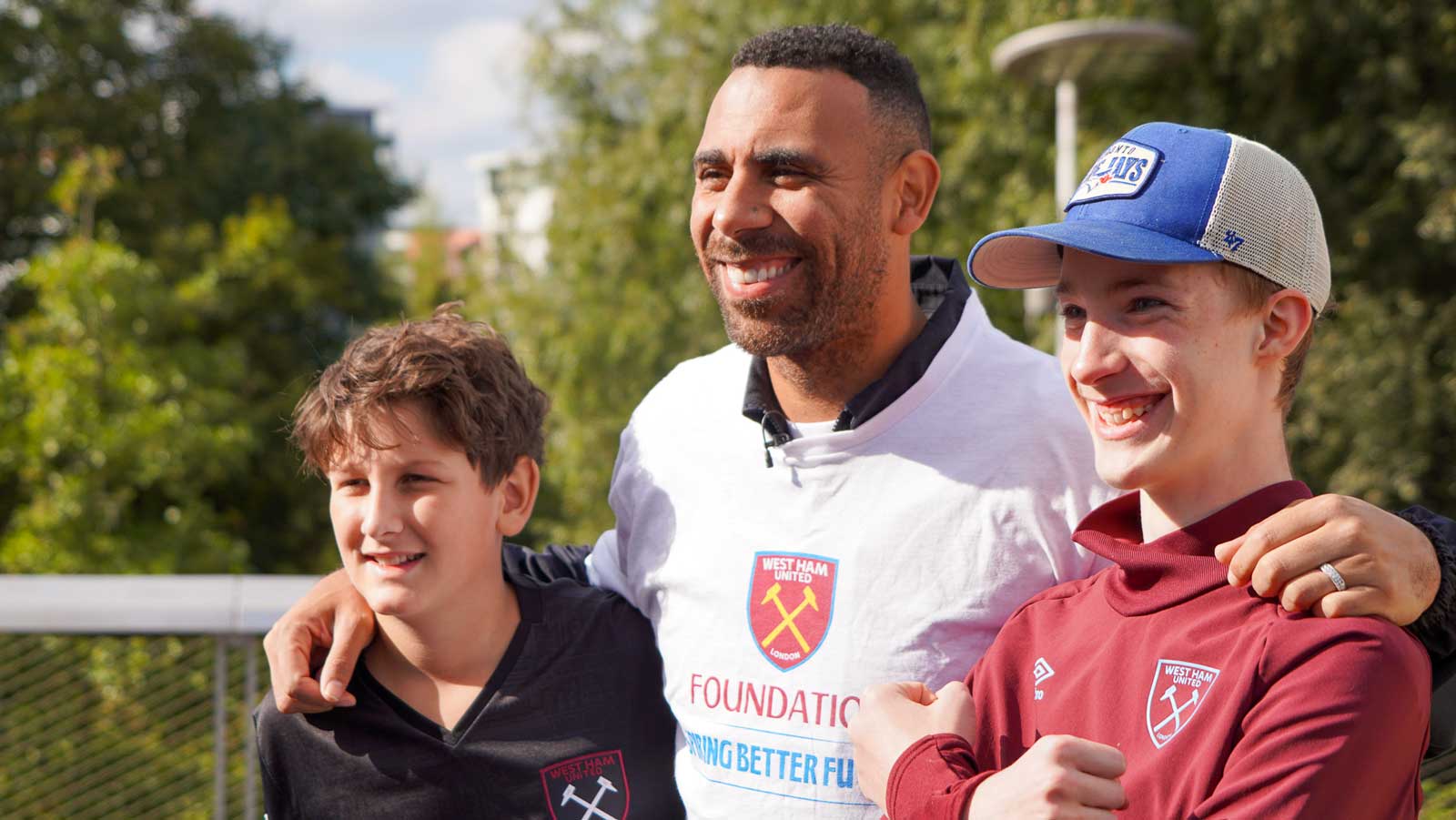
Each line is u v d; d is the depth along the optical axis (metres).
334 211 15.34
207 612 2.73
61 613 2.68
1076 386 1.31
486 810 1.74
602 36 12.36
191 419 9.90
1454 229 7.46
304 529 11.85
